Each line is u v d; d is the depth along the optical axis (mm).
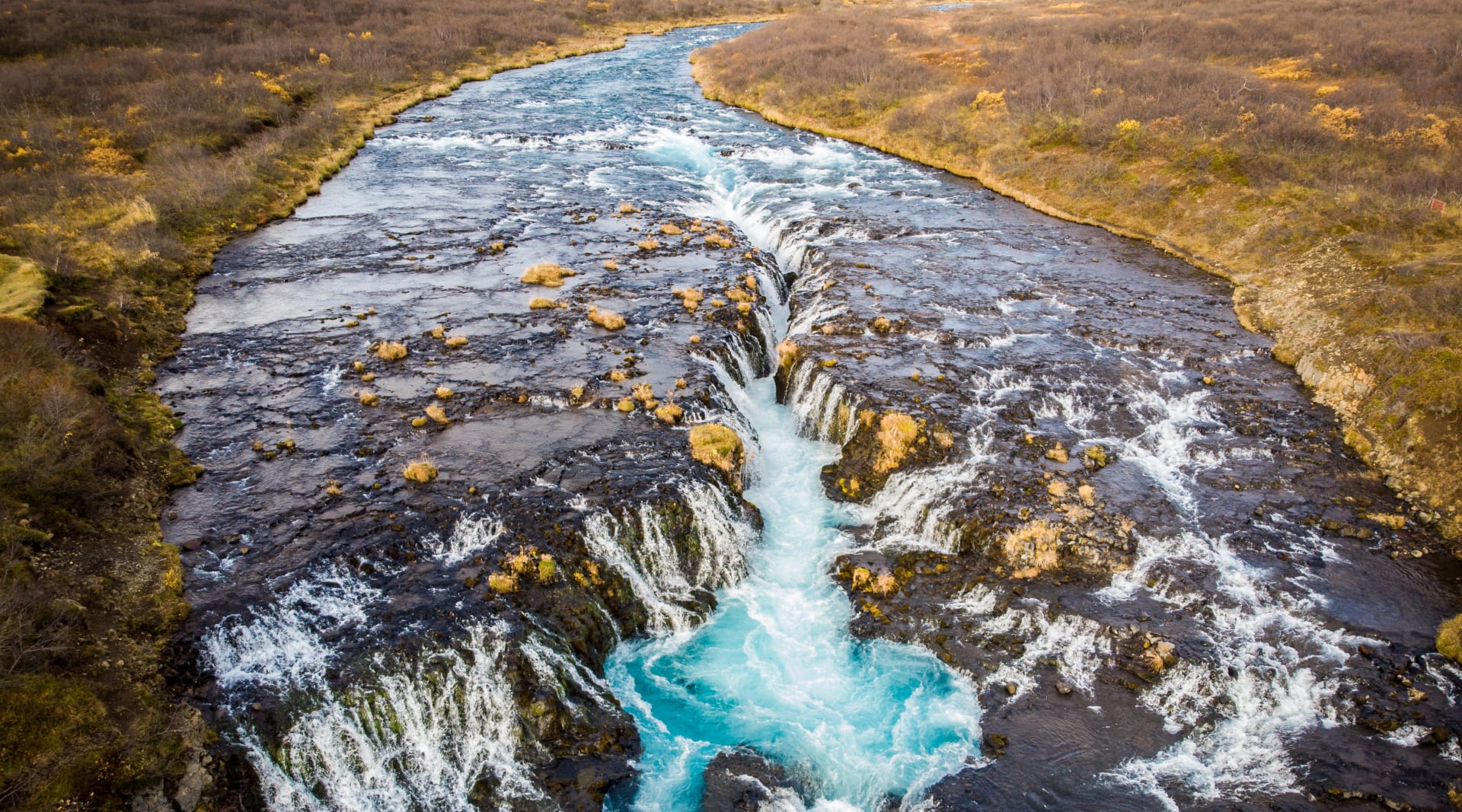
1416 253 29875
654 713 17109
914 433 22875
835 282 32125
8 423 19062
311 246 35250
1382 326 26219
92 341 24828
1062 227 39656
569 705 16469
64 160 39719
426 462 21125
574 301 30078
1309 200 35219
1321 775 15086
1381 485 21875
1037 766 15695
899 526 21578
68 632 15008
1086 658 17594
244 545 18406
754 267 33594
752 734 16719
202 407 23641
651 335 27766
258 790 14180
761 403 27641
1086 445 23094
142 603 16422
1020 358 27062
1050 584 19109
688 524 20297
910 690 17516
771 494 23266
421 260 33781
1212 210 37531
